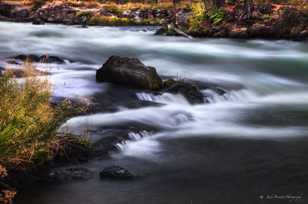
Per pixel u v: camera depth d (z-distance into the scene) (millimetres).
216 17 29453
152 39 26703
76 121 10539
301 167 8609
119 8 39375
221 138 10398
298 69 19906
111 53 21844
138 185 7688
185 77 17031
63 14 38281
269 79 18172
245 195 7375
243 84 16656
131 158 8891
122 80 14039
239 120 12125
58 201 7070
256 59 21281
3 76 8172
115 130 10070
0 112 7289
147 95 13258
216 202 7113
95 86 13969
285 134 10820
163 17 37438
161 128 10938
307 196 7332
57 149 8375
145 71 14016
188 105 13227
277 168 8562
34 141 7578
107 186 7605
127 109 11875
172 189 7590
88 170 8109
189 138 10312
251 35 28234
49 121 7957
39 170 7953
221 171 8391
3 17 38656
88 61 19656
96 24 36594
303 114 13000
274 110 13484
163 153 9250
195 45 24484
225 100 14430
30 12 39844
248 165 8703
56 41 24703
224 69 19266
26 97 7848
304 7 31094
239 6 29719
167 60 20750
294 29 27812
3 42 23672
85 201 7086
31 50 21625
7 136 7141
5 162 7371
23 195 7227
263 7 30125
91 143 9133
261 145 9922
